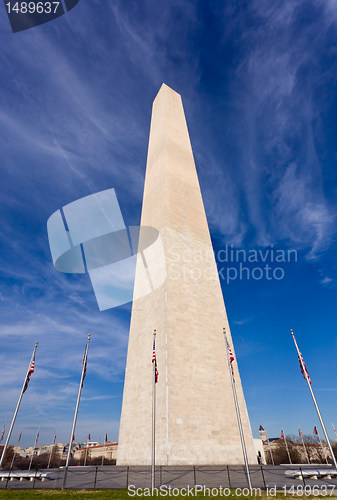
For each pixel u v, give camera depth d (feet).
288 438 296.10
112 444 274.98
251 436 86.38
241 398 90.94
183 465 70.18
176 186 124.26
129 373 100.73
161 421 75.77
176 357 84.43
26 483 64.18
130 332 110.42
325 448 248.32
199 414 79.71
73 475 72.49
